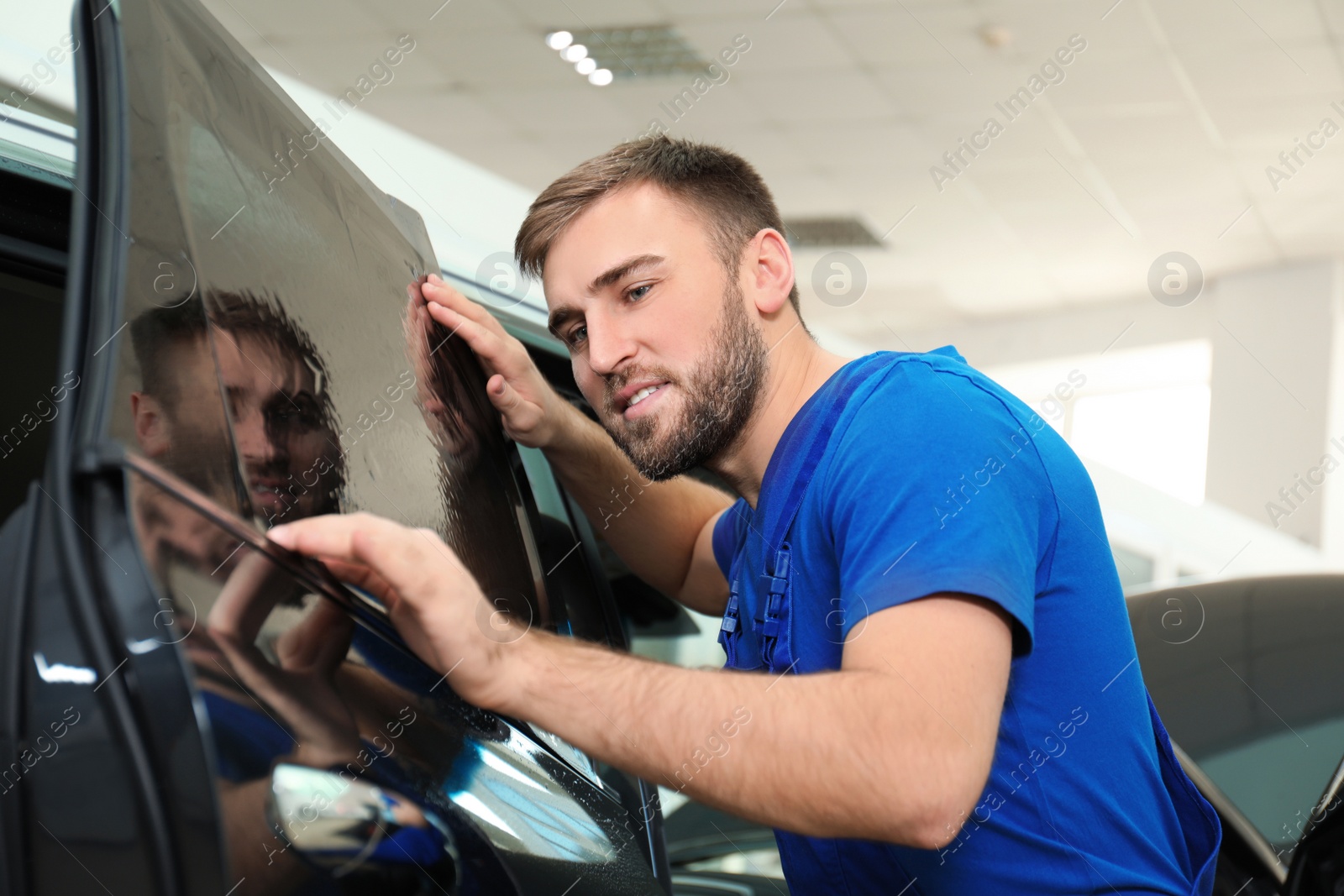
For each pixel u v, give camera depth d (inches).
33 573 19.8
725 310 40.3
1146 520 109.1
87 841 19.7
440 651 25.6
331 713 23.5
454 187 55.7
